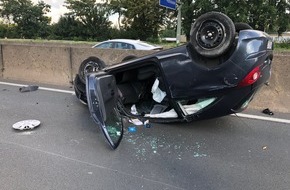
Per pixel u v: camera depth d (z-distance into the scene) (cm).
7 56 911
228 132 475
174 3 1159
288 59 575
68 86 807
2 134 462
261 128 493
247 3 2892
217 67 415
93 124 506
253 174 353
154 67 494
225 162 380
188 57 437
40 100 655
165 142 436
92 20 5066
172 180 338
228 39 402
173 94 457
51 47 839
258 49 405
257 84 418
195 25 420
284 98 581
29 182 330
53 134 463
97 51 784
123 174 350
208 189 322
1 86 798
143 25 4881
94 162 377
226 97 425
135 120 506
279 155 400
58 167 363
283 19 3164
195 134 466
